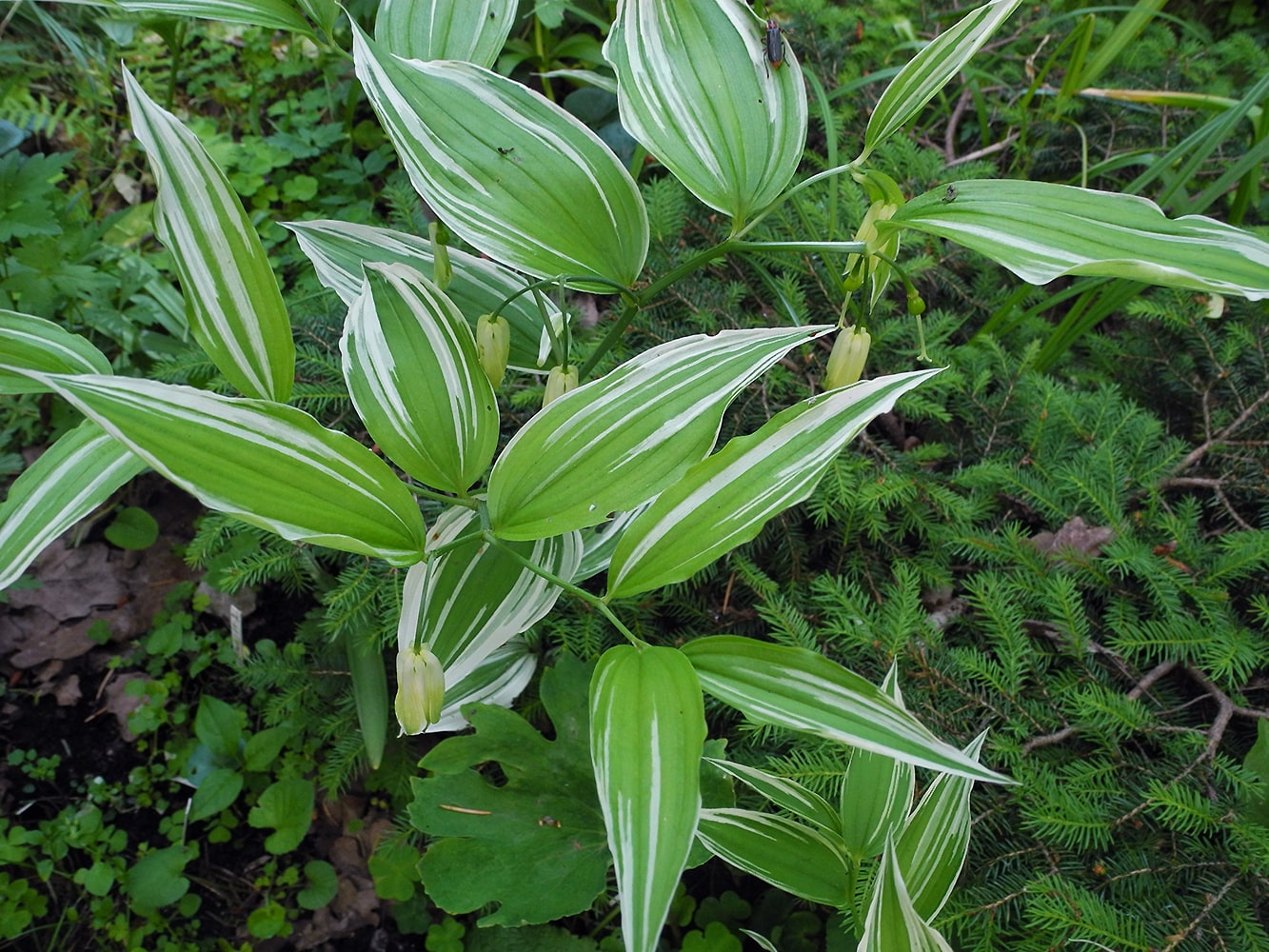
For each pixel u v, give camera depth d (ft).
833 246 1.40
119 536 2.38
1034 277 1.22
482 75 1.42
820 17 2.87
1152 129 2.85
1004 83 2.95
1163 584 1.83
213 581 2.22
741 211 1.47
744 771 1.51
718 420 1.30
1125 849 1.64
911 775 1.52
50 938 2.03
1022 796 1.66
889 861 1.28
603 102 2.90
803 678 1.21
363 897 2.13
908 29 2.93
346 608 1.94
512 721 1.78
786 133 1.47
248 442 1.16
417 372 1.37
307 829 2.07
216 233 1.27
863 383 1.25
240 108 3.43
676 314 2.27
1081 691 1.82
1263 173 2.85
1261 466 2.05
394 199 2.47
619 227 1.45
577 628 1.96
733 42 1.48
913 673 1.82
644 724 1.14
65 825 2.10
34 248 2.24
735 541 1.24
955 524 2.02
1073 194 1.25
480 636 1.54
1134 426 2.13
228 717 2.18
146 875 2.03
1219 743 1.79
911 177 2.48
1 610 2.35
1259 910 1.57
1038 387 2.16
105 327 2.38
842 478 1.97
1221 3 3.51
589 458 1.31
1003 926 1.58
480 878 1.65
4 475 2.42
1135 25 2.59
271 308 1.32
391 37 1.56
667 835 1.08
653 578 1.26
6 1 3.05
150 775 2.20
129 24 3.17
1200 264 1.18
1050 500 2.02
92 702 2.30
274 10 1.44
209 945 2.06
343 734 2.08
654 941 1.04
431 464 1.39
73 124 3.14
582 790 1.76
